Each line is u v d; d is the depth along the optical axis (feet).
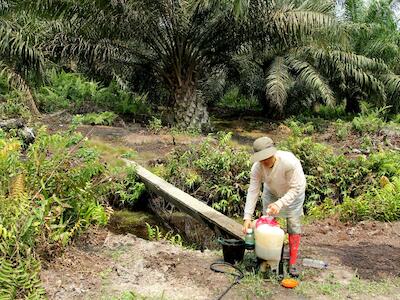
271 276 13.08
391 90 46.47
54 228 14.35
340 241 17.44
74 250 14.62
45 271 13.00
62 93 42.32
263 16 34.14
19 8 33.88
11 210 13.17
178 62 37.01
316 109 50.47
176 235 19.31
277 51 42.24
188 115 37.29
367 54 48.06
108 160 25.52
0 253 12.42
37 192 14.58
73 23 36.14
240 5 30.42
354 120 38.93
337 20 34.50
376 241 17.44
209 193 24.26
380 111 43.62
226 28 35.27
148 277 13.16
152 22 34.88
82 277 12.95
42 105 39.40
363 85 46.78
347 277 13.71
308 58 44.96
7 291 11.35
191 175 24.48
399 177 23.95
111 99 43.68
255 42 36.78
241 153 25.63
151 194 23.68
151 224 21.67
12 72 35.37
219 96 50.21
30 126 29.30
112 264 13.89
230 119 46.21
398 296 12.66
